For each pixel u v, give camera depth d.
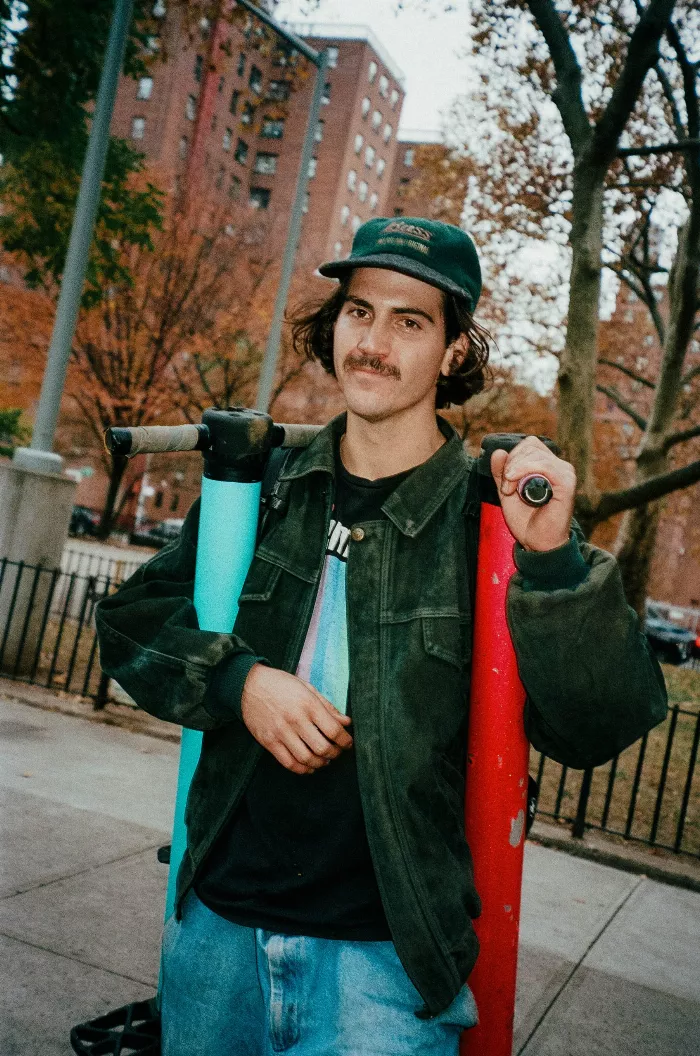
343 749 1.26
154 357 25.41
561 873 4.68
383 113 63.56
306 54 11.09
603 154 9.70
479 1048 1.44
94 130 7.29
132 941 3.11
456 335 1.48
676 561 62.19
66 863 3.66
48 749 5.23
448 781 1.34
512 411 26.72
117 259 15.38
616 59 11.88
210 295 25.45
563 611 1.18
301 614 1.39
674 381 15.91
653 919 4.21
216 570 1.44
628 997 3.32
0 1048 2.38
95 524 37.50
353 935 1.27
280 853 1.32
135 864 3.76
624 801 6.38
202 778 1.41
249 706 1.27
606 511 9.91
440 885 1.25
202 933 1.37
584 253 10.01
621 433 29.86
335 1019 1.25
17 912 3.17
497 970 1.42
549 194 15.59
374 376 1.40
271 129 58.72
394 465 1.45
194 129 50.97
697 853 5.29
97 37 11.09
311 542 1.42
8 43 10.95
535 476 1.19
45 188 13.53
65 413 31.14
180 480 47.84
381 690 1.29
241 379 27.84
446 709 1.29
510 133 15.26
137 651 1.41
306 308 1.83
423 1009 1.26
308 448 1.48
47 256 14.62
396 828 1.24
